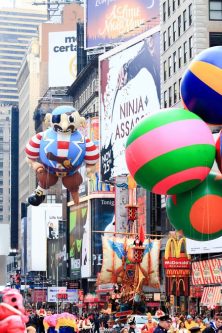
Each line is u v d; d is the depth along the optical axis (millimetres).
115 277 65312
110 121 118250
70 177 36781
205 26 88000
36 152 37156
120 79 114938
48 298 101625
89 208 131500
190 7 90062
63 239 144500
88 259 130250
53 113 36781
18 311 15750
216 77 17422
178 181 17219
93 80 147375
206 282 66875
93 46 139125
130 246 63062
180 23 94188
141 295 61000
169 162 17031
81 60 166750
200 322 38938
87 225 132000
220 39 88188
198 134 17219
